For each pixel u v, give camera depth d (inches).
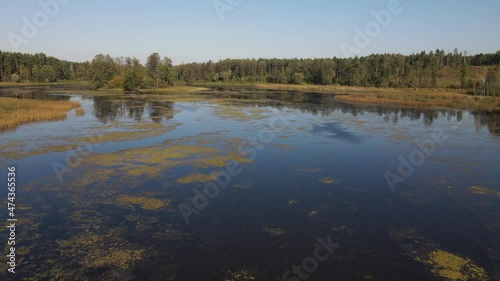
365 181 916.0
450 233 641.0
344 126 1726.1
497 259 556.7
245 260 549.3
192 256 558.6
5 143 1254.9
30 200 758.5
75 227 642.8
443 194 829.8
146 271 518.0
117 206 735.1
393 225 671.1
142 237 613.6
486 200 794.8
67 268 520.4
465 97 2940.5
